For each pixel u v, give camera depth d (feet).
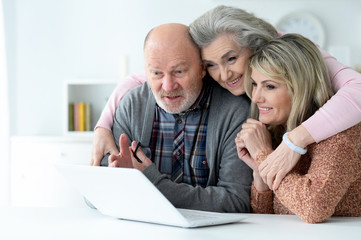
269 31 4.60
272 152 3.89
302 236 2.89
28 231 3.02
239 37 4.31
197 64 4.52
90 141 9.48
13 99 11.85
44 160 9.59
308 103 4.13
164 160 4.97
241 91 4.62
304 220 3.51
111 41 11.77
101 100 11.44
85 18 11.84
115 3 11.75
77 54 11.86
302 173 4.22
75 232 3.00
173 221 3.15
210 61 4.49
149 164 4.39
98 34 11.80
